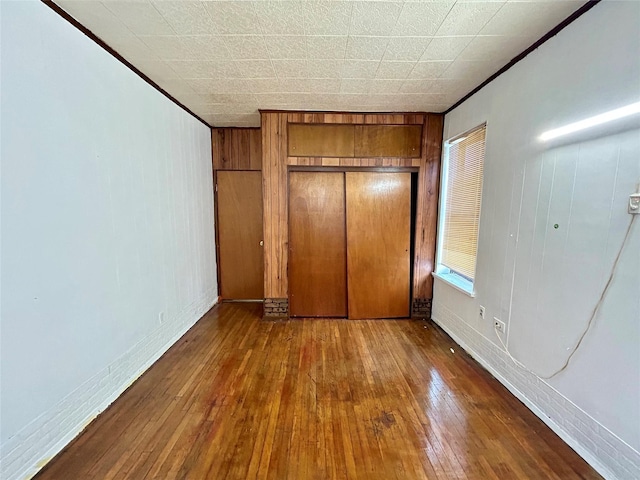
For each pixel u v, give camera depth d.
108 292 2.20
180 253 3.39
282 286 3.87
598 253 1.66
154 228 2.83
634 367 1.47
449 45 2.16
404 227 3.91
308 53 2.28
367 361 2.86
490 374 2.63
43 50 1.64
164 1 1.69
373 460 1.73
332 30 1.98
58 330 1.76
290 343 3.24
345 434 1.92
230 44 2.15
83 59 1.93
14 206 1.50
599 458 1.65
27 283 1.57
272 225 3.79
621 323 1.53
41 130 1.64
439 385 2.46
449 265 3.58
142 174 2.63
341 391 2.38
